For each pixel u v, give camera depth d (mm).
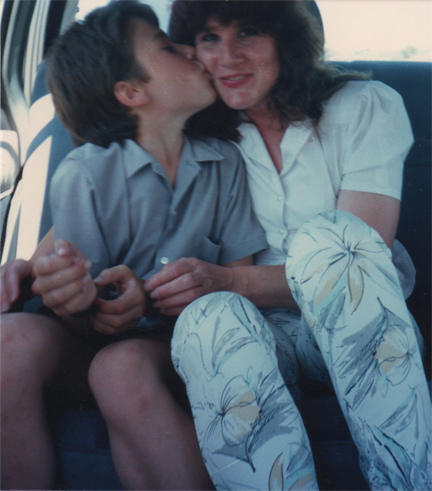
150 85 961
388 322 653
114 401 740
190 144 1013
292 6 953
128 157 970
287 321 978
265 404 645
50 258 791
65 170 958
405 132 1024
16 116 1369
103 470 769
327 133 1006
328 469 728
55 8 1276
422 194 1228
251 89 974
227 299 698
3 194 1305
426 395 658
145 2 979
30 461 745
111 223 961
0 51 1325
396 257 1058
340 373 659
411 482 626
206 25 948
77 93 980
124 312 855
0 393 744
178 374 770
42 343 796
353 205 978
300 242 693
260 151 1027
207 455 657
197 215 982
